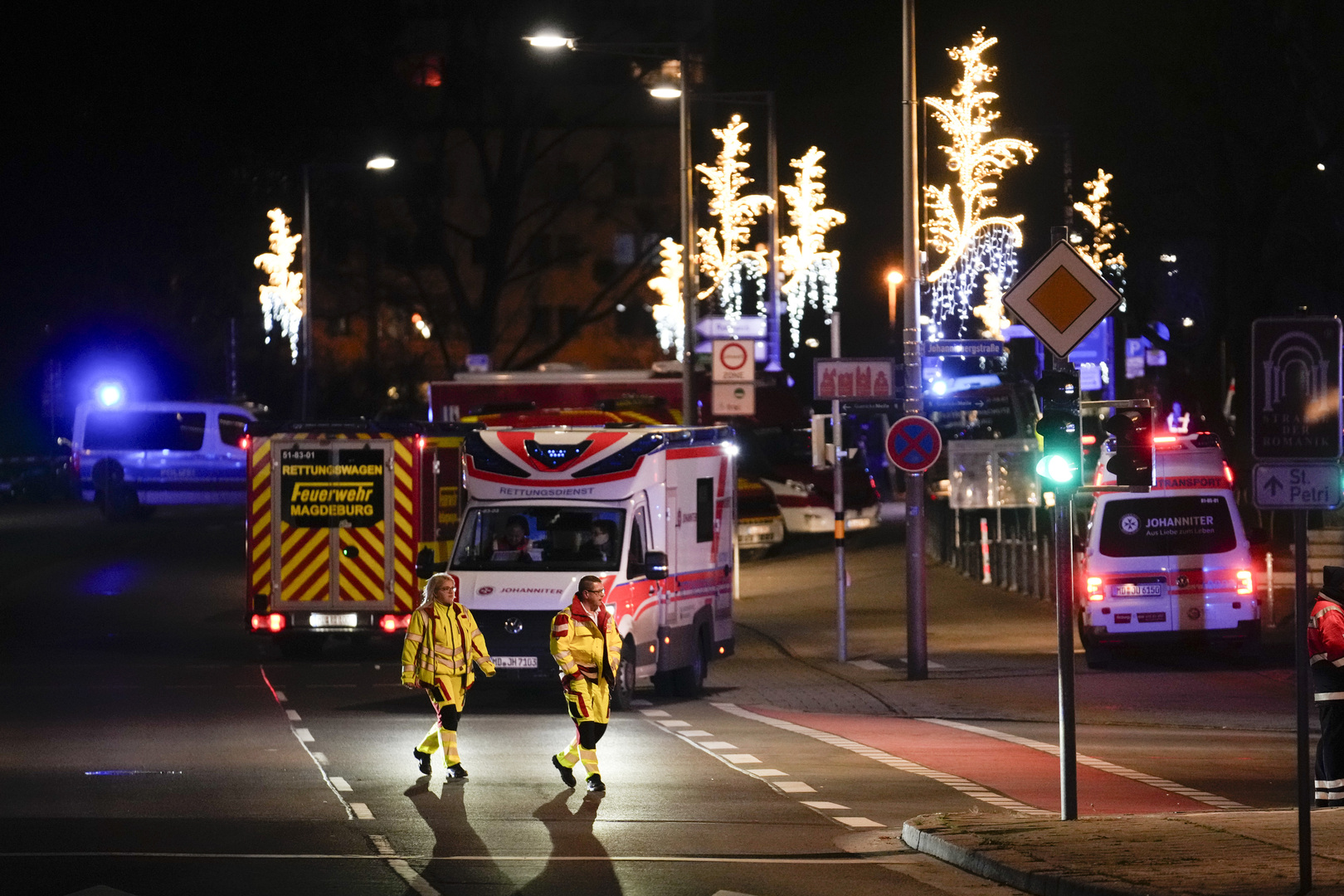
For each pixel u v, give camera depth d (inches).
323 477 2615.7
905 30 2416.3
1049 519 3607.3
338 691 2234.3
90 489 5007.4
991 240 5649.6
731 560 2463.1
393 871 1099.9
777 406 4488.2
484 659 1540.4
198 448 5027.1
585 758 1450.5
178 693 2206.0
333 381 7662.4
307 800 1401.3
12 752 1673.2
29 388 6318.9
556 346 6958.7
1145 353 5034.5
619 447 2213.3
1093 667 2481.5
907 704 2150.6
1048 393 1238.3
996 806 1390.3
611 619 1469.0
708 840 1227.2
